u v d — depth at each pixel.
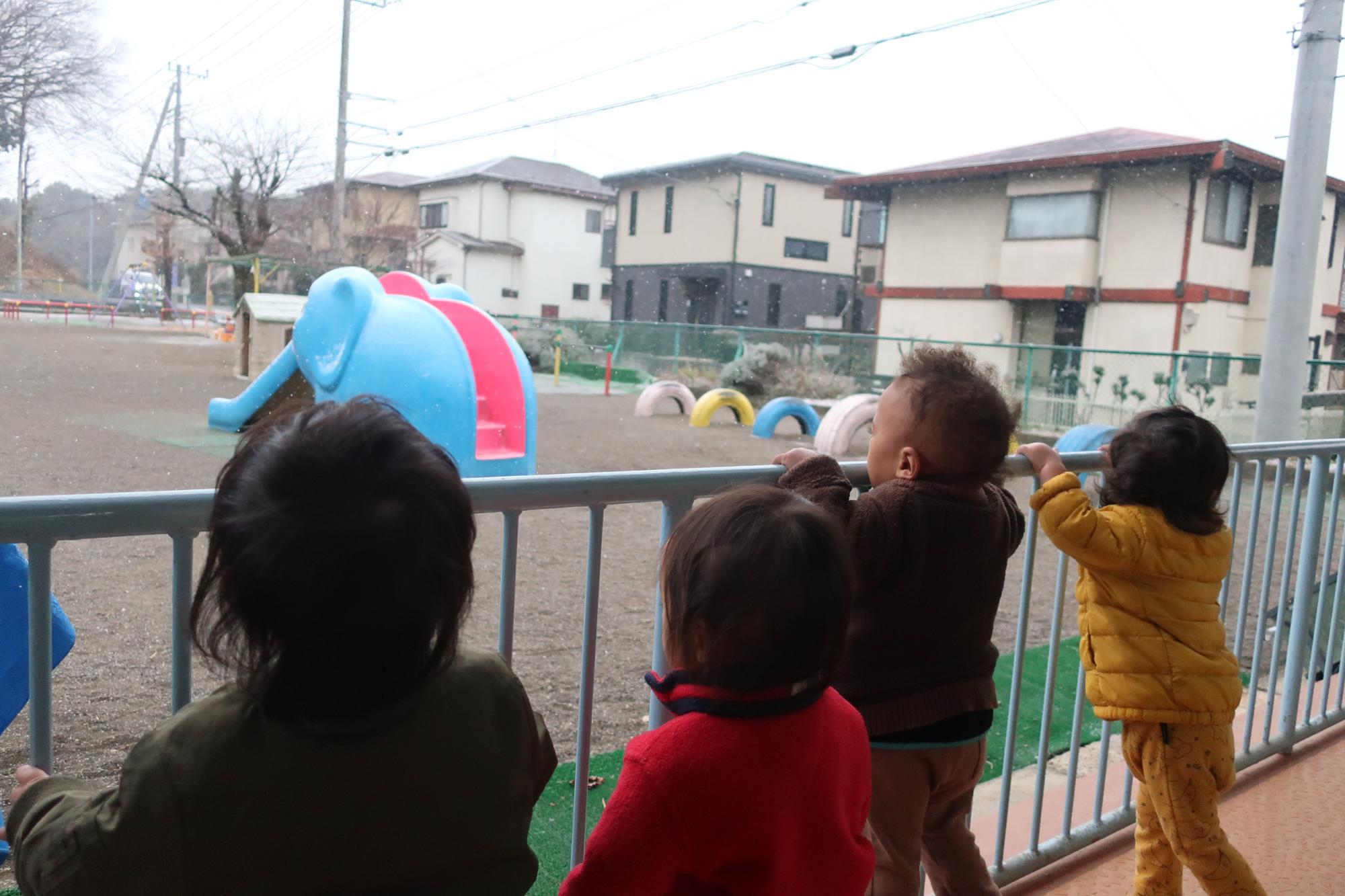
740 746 1.29
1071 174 23.83
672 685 1.36
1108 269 23.72
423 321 10.86
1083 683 2.74
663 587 1.37
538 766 1.24
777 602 1.25
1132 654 2.26
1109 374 20.44
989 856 2.74
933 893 2.37
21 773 1.19
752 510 1.30
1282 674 4.91
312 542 0.97
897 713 1.80
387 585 1.00
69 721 3.68
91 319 43.00
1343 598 4.66
